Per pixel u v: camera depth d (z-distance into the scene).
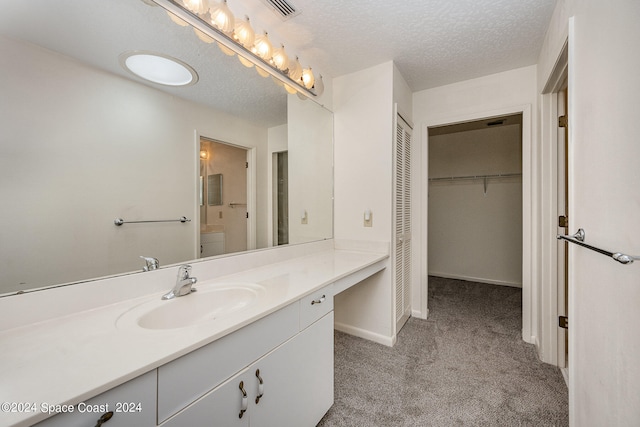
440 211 4.24
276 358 1.00
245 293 1.21
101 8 0.98
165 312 1.00
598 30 0.90
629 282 0.71
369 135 2.15
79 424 0.52
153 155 1.15
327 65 2.11
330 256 2.00
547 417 1.33
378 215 2.12
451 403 1.43
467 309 2.82
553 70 1.55
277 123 1.79
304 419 1.16
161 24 1.15
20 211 0.80
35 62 0.83
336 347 2.05
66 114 0.90
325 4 1.47
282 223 1.85
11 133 0.79
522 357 1.88
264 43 1.54
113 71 1.02
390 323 2.08
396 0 1.43
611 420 0.80
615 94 0.79
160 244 1.18
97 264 0.97
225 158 1.47
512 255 3.74
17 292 0.79
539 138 1.95
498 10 1.51
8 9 0.78
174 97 1.22
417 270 2.62
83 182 0.94
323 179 2.22
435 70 2.19
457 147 4.09
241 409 0.86
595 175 0.92
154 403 0.63
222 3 1.30
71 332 0.76
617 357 0.77
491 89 2.26
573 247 1.11
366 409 1.40
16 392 0.51
